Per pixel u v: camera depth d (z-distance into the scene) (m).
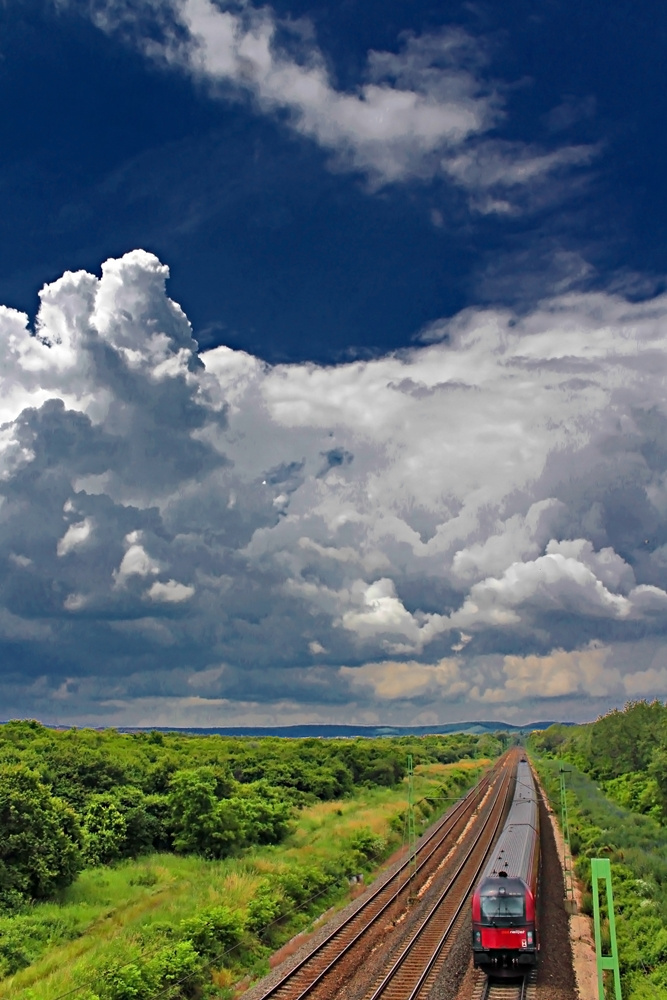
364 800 89.25
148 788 64.25
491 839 68.38
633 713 115.56
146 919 37.19
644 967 33.03
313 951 34.88
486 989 30.69
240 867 49.31
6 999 28.56
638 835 63.22
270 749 112.06
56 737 84.56
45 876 41.53
